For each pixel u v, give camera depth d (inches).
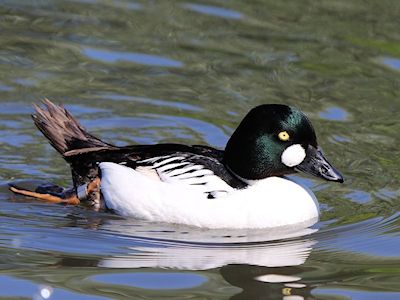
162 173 511.5
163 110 644.7
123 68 698.8
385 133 618.2
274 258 466.9
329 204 537.6
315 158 507.5
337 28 769.6
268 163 507.8
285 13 800.9
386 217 518.9
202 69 701.3
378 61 716.7
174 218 503.5
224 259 463.2
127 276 436.5
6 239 478.9
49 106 555.8
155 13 794.8
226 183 507.8
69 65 698.8
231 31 762.2
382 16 794.8
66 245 474.0
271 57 720.3
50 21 769.6
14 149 588.4
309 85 680.4
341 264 459.2
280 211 506.6
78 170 533.0
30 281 425.7
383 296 418.0
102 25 766.5
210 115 639.8
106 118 631.2
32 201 530.3
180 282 431.2
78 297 409.7
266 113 506.3
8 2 799.7
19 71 685.9
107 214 517.7
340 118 635.5
